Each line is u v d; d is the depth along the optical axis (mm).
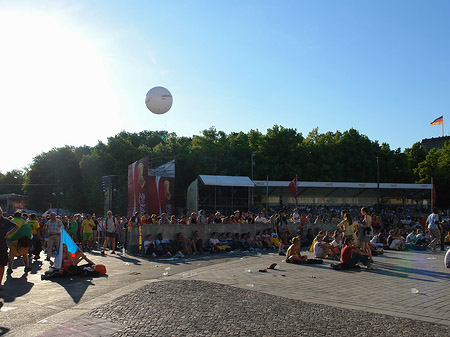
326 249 16547
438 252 20609
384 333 5934
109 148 66625
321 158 68375
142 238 19062
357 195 58500
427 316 6992
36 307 7766
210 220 23703
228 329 6102
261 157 65000
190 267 13977
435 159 76875
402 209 56719
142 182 29438
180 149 64312
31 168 86938
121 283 10500
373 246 18844
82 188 72000
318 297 8609
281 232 18641
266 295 8742
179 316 6852
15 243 12820
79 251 12180
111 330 6047
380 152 74312
